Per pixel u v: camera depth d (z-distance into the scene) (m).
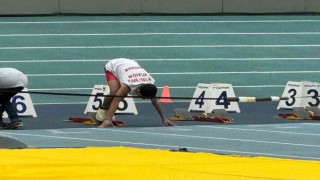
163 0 63.50
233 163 18.66
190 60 54.75
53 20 60.62
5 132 33.84
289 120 38.94
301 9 65.62
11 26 59.03
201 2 64.00
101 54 54.94
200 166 18.12
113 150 20.66
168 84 50.31
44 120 38.22
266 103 45.88
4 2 60.88
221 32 60.16
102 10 62.44
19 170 17.64
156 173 17.25
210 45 57.56
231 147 29.94
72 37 57.56
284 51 57.34
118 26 60.34
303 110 39.47
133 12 62.91
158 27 60.56
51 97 46.81
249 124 37.19
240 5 64.56
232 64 54.53
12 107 35.03
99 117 36.25
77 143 30.39
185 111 38.72
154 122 37.56
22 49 55.03
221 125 36.78
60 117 39.44
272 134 33.91
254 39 59.22
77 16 62.09
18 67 52.16
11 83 34.34
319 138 32.84
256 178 16.86
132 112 40.31
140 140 31.55
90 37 57.78
